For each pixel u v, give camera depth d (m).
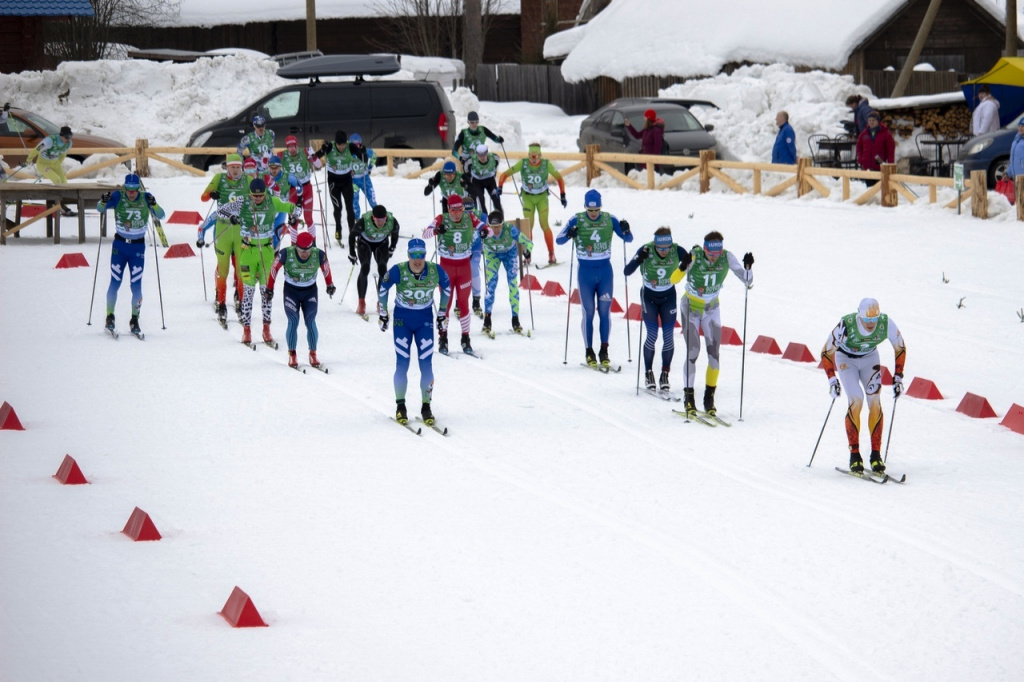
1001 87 74.50
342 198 56.53
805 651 17.09
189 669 16.08
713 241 29.47
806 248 52.66
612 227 35.06
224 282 41.06
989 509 23.45
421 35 142.12
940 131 78.50
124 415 29.83
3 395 31.50
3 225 56.03
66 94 93.62
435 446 27.73
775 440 28.62
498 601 18.75
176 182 74.12
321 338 39.41
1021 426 29.47
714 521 22.67
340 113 76.44
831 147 75.56
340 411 30.75
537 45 148.62
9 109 76.50
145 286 47.75
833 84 84.19
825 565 20.41
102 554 20.39
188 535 21.53
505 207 65.62
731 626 17.92
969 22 102.56
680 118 76.94
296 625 17.72
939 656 17.02
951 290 44.75
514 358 37.03
